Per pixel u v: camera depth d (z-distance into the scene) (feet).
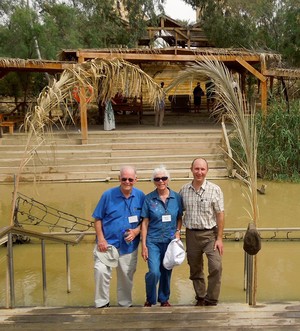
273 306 13.04
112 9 90.48
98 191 38.88
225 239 25.39
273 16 85.35
